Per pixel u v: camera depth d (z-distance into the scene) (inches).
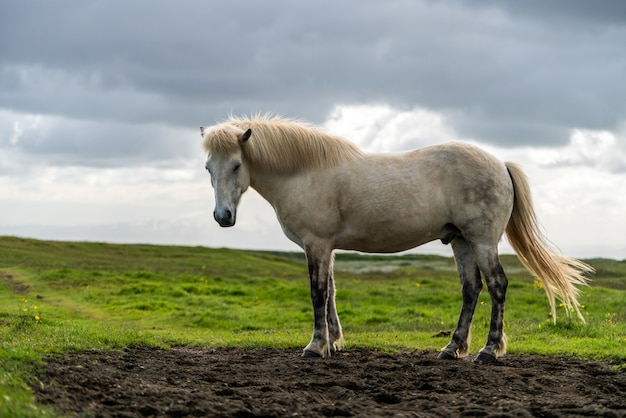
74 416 210.1
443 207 341.1
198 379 291.7
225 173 339.3
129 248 1989.4
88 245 2011.6
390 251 355.3
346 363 333.7
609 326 498.6
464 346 356.8
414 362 343.0
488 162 343.6
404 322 591.2
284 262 1953.7
